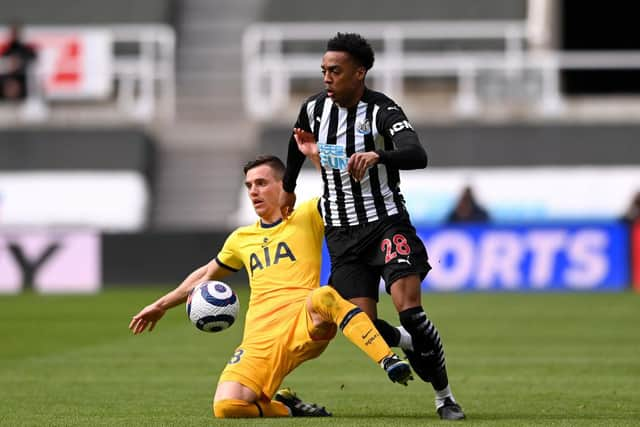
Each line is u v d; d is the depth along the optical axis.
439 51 98.50
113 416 25.00
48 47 91.88
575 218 86.94
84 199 89.19
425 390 30.41
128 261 76.81
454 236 74.38
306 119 24.73
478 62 92.56
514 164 88.50
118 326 52.00
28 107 92.12
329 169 24.30
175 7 105.88
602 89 117.12
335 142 24.08
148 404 27.31
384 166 23.91
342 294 24.38
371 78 94.19
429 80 96.94
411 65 97.38
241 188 92.81
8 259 77.44
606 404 26.91
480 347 42.12
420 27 97.69
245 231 25.81
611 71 116.50
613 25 115.88
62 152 90.69
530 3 96.62
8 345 43.94
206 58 102.06
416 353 23.91
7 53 91.94
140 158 90.50
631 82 116.38
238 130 96.75
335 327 24.38
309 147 24.73
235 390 24.05
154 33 98.00
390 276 23.64
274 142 89.75
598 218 86.56
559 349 41.28
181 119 97.56
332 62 23.47
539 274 73.81
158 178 94.25
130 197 89.06
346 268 24.48
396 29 97.62
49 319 55.50
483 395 28.94
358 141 23.88
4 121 91.56
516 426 22.73
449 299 66.62
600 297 67.12
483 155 88.69
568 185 87.75
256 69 93.12
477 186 87.56
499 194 87.44
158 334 48.78
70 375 34.09
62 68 91.75
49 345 43.94
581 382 31.70
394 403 27.62
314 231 25.52
